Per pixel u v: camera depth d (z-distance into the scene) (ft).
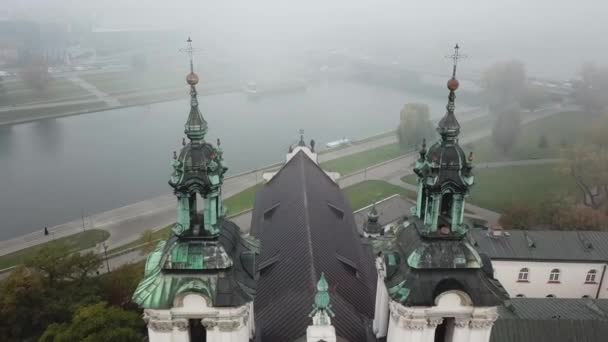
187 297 121.80
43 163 595.88
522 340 222.07
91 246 400.06
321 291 119.85
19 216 460.55
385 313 144.56
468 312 127.95
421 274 127.34
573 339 223.10
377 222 316.40
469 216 440.86
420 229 130.21
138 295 123.75
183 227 123.85
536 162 568.82
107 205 485.56
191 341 130.82
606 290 309.42
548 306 248.11
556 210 391.24
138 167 585.22
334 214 236.84
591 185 469.98
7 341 272.72
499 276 309.22
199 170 119.96
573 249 307.78
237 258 131.44
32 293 278.05
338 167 571.28
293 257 180.75
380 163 585.63
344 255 200.44
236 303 121.08
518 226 385.70
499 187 501.56
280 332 147.54
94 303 283.79
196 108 118.62
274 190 265.54
